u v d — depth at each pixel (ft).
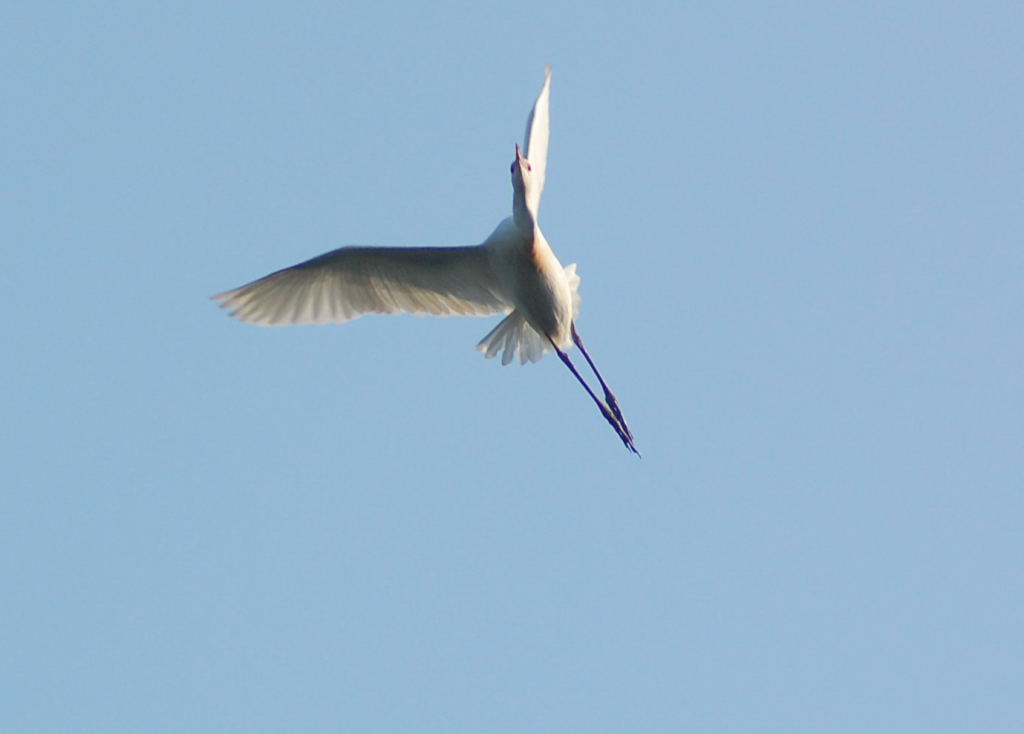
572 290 57.82
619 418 56.75
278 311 58.44
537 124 57.88
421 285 57.26
